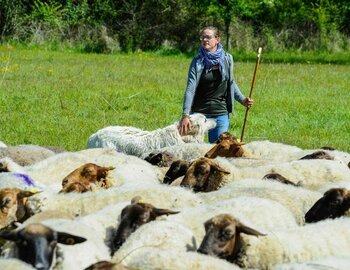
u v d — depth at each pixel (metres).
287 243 9.68
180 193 11.41
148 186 11.57
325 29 64.62
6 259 8.02
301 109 28.86
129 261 9.05
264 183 12.33
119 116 25.44
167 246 9.27
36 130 22.22
